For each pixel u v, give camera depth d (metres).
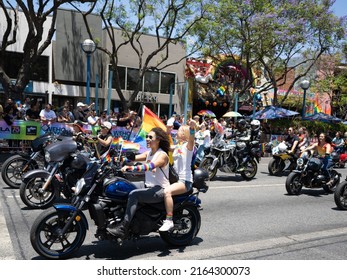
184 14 33.69
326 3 37.03
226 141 17.38
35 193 10.64
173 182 8.12
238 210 11.87
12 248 7.67
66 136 11.60
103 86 39.72
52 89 36.41
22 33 34.81
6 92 25.11
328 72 50.94
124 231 7.18
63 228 7.00
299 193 15.15
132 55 41.03
